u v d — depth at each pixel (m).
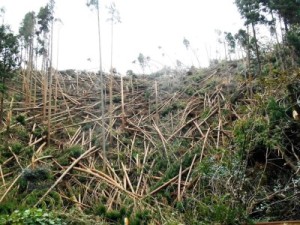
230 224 6.15
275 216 6.71
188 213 6.95
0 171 8.88
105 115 12.79
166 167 9.76
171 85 14.35
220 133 10.16
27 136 10.84
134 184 9.35
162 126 11.88
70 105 13.50
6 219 6.15
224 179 7.14
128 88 14.85
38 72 15.19
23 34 13.27
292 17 9.45
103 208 7.81
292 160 7.60
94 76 16.12
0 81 10.05
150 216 7.39
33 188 8.30
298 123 7.50
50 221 6.28
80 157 9.88
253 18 10.20
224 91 12.52
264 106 8.16
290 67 9.18
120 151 10.80
